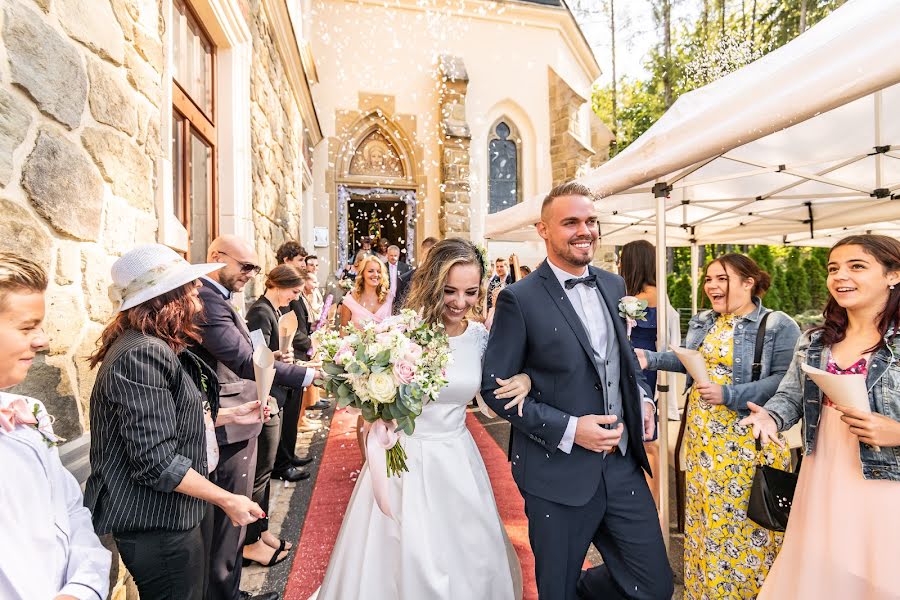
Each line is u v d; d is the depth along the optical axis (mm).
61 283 1612
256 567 2652
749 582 2014
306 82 8312
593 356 1797
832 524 1594
